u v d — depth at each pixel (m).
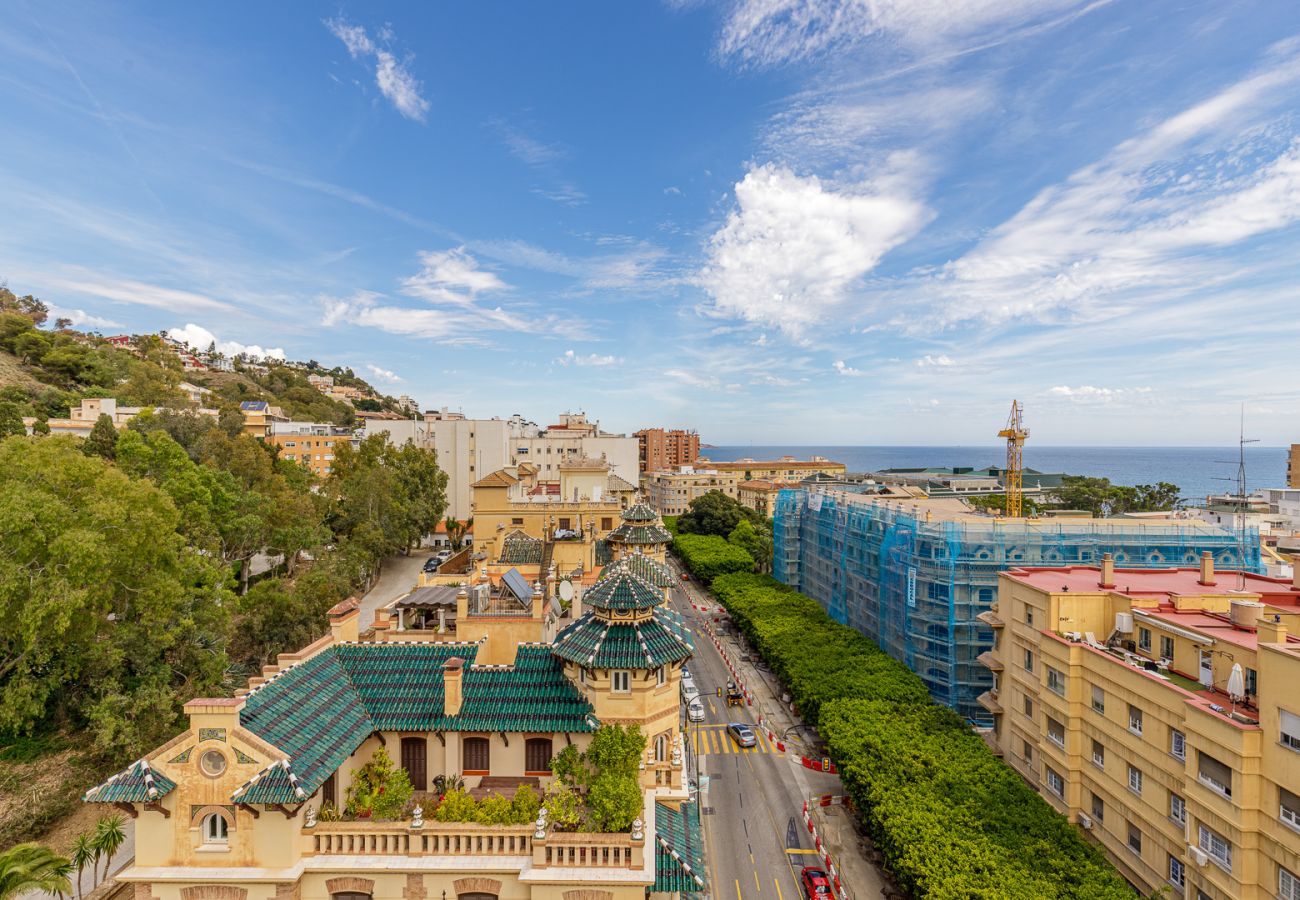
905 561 63.72
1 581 38.53
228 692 50.16
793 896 37.72
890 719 46.72
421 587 44.25
